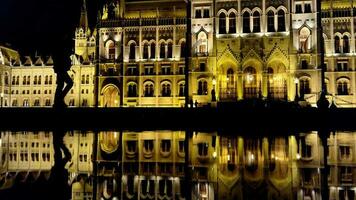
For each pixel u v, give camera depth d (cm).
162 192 1029
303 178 1238
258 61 8256
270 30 8356
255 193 1014
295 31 8256
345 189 1064
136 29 9794
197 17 8775
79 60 11375
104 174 1326
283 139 2730
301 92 8088
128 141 2639
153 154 1947
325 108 5503
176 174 1330
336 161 1652
